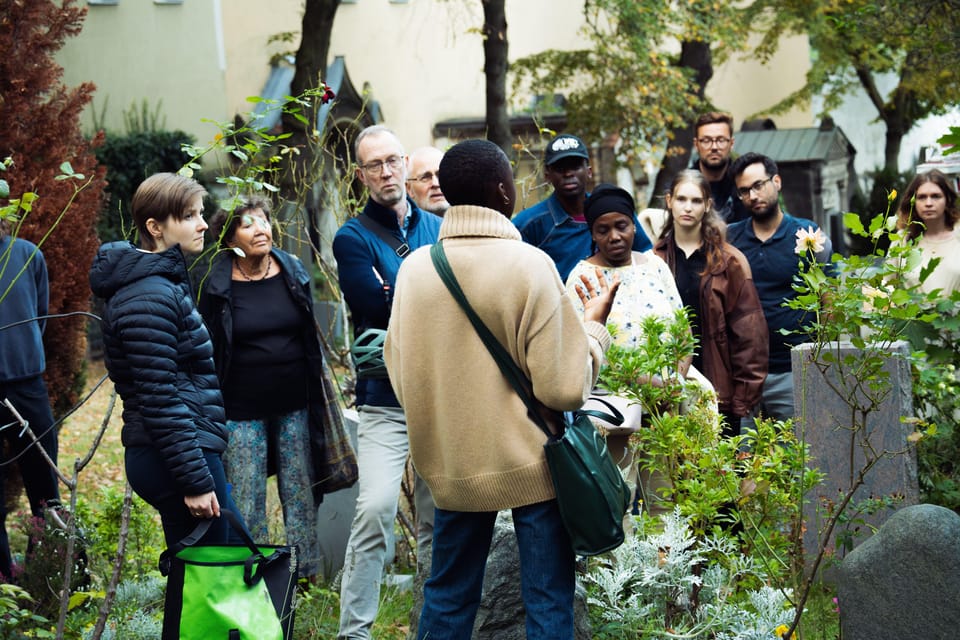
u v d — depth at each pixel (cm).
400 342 335
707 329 602
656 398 429
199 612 368
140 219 414
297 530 552
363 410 480
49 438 587
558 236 588
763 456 431
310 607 508
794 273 652
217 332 532
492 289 320
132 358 390
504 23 1576
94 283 401
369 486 469
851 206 3188
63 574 473
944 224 666
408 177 620
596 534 320
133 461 406
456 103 2342
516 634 417
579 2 2523
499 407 324
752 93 3269
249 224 532
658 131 1964
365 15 2181
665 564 418
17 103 720
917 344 538
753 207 661
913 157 4009
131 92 1872
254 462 541
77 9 752
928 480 564
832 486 537
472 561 345
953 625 366
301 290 547
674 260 620
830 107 2895
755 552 443
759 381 597
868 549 382
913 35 1091
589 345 331
